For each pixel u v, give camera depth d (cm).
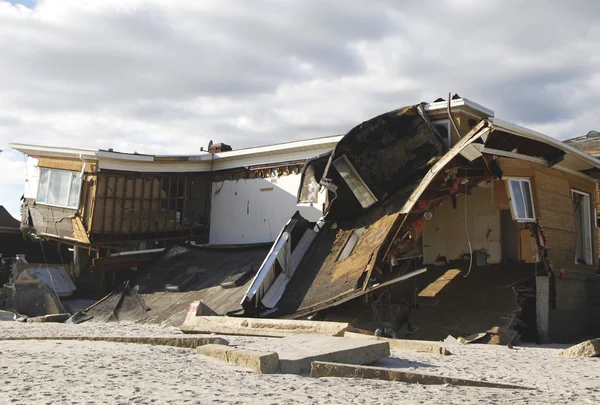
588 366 888
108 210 2052
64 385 550
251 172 2200
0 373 607
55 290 1958
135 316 1666
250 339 1078
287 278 1578
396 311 1484
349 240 1568
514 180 1481
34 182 2223
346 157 1593
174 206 2255
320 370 670
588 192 1866
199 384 579
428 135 1529
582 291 1692
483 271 1716
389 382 648
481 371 795
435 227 1917
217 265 1888
